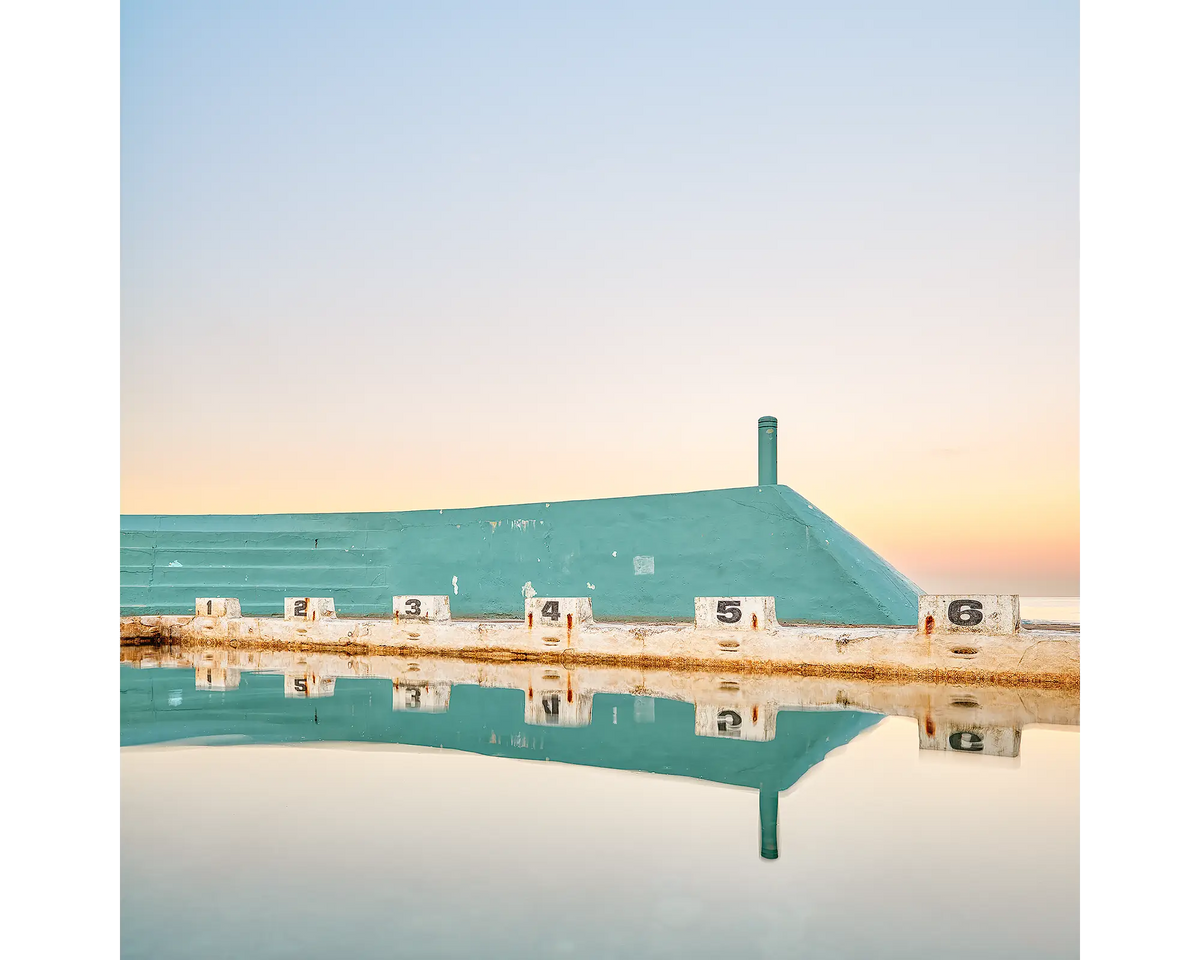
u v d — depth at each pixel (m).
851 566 16.05
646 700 8.96
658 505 17.95
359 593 20.83
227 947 2.59
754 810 4.38
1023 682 10.22
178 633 17.17
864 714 7.88
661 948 2.58
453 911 2.91
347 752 6.05
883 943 2.63
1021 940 2.66
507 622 15.07
